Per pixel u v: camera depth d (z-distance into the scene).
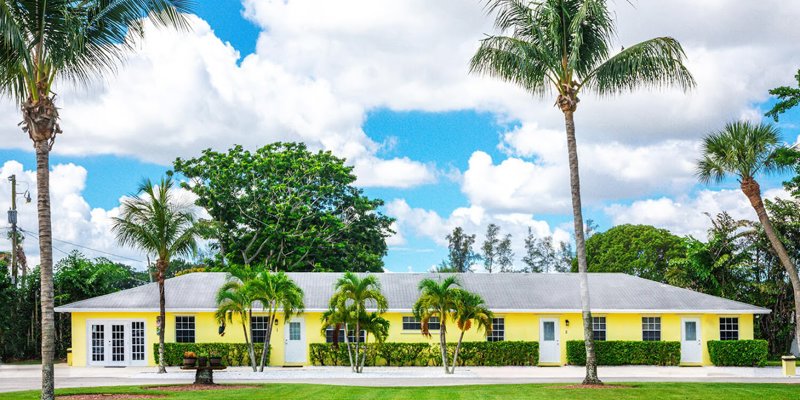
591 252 70.75
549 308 36.38
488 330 30.19
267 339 31.70
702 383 24.61
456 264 100.25
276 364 36.06
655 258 64.88
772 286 42.03
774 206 42.59
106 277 44.78
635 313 36.91
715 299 37.59
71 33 17.41
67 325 43.22
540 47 24.17
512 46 24.83
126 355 36.06
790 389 22.31
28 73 17.08
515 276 40.91
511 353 35.88
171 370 32.59
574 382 25.72
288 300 31.23
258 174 55.81
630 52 24.02
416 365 35.75
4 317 40.56
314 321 36.47
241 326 36.38
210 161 55.59
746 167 31.22
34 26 17.34
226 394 21.17
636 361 36.03
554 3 24.27
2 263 41.66
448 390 22.42
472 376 29.06
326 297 37.50
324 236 55.00
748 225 42.94
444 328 30.50
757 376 29.66
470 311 30.19
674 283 44.53
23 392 21.34
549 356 36.62
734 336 36.94
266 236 54.78
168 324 36.25
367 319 30.95
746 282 43.59
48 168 17.42
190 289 38.28
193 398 20.02
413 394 21.23
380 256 60.47
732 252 43.44
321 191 55.81
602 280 40.38
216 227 31.50
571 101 24.62
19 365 37.91
